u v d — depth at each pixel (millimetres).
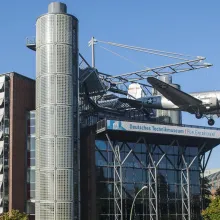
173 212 78812
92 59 85750
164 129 77250
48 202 68188
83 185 74562
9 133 73188
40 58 72250
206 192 91188
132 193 76000
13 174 71750
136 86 90250
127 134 76062
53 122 69750
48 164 69062
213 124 75688
